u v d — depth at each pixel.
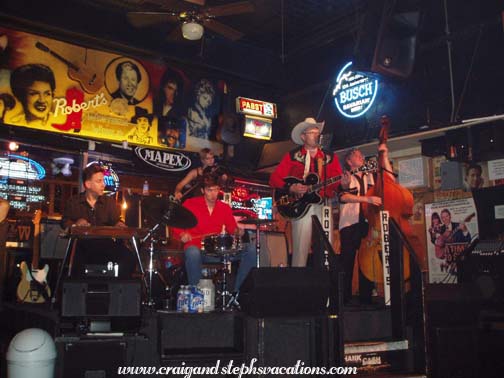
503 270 4.94
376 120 7.94
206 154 6.69
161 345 4.16
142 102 8.56
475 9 6.89
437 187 7.35
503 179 6.56
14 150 7.30
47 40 7.71
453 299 4.65
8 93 7.32
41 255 6.68
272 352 4.52
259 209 9.31
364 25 6.14
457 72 6.99
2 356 4.61
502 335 4.66
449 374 4.46
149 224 5.97
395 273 4.82
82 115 7.95
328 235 5.15
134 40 8.37
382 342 4.50
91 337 3.92
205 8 6.33
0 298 5.06
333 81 8.84
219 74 9.38
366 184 5.90
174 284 5.50
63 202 7.84
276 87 9.99
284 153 9.02
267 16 8.76
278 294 4.07
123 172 7.97
